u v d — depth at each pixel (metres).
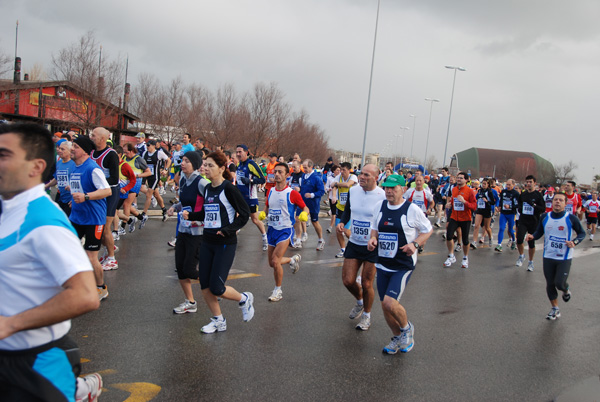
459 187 9.80
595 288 8.91
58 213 2.09
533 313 6.89
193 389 3.79
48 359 2.10
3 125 2.08
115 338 4.72
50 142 2.17
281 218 6.44
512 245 13.16
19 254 1.99
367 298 5.54
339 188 11.08
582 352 5.36
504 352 5.19
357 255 5.59
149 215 13.18
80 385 2.42
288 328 5.43
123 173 9.27
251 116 37.44
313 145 58.97
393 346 4.89
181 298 6.21
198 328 5.18
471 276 9.18
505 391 4.20
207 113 35.19
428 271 9.38
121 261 7.92
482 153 94.50
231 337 5.00
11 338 2.03
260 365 4.36
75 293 1.97
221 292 4.89
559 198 6.58
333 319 5.88
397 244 4.86
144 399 3.57
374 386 4.11
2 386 2.06
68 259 1.99
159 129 33.28
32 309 1.96
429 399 3.95
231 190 4.80
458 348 5.21
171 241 9.47
